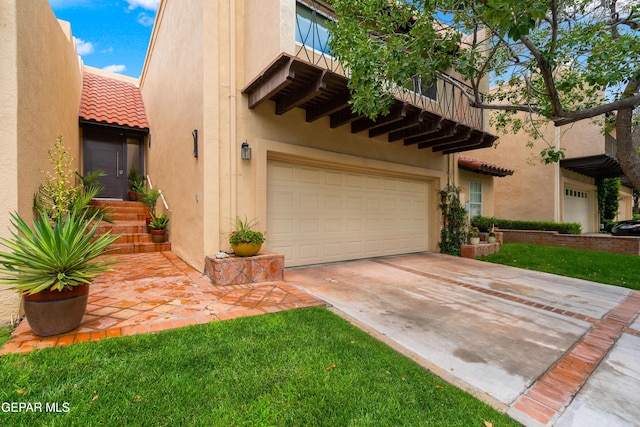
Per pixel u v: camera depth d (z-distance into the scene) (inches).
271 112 240.2
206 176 213.3
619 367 116.2
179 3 269.3
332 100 227.6
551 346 131.0
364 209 315.6
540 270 296.0
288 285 201.8
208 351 108.0
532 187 527.8
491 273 269.7
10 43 130.6
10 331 121.0
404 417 82.4
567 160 537.3
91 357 100.0
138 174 399.9
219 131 219.5
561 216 542.3
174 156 288.7
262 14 208.7
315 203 277.4
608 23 203.0
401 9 172.2
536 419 86.0
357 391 91.8
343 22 172.1
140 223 337.7
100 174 325.4
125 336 115.3
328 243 287.3
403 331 140.8
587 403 94.0
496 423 82.7
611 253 366.3
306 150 255.8
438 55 163.5
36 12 168.9
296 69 187.0
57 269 112.8
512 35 118.6
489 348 127.2
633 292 223.0
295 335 124.9
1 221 127.8
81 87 395.2
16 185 131.5
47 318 110.9
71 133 296.5
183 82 260.5
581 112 160.2
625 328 154.3
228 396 86.0
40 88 174.1
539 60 153.8
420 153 353.1
